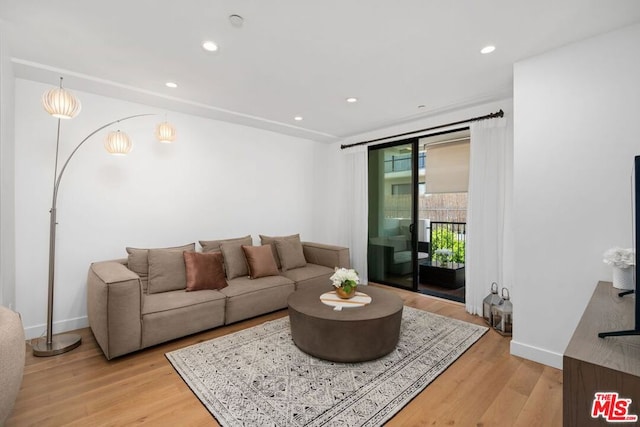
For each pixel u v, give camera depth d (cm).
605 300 164
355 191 491
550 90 228
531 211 237
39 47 223
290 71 263
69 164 292
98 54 234
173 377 213
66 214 291
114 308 229
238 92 311
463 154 486
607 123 205
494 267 329
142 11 182
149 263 301
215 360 235
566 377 100
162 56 237
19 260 268
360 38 212
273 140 464
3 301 223
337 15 186
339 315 234
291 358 238
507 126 323
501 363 233
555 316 227
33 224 274
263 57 238
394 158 452
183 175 370
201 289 308
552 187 227
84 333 286
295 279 367
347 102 340
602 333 116
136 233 333
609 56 204
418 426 165
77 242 297
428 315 336
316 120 411
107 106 314
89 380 208
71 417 171
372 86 295
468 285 347
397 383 204
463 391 197
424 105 349
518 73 244
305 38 212
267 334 286
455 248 538
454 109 365
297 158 498
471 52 231
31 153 273
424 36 209
